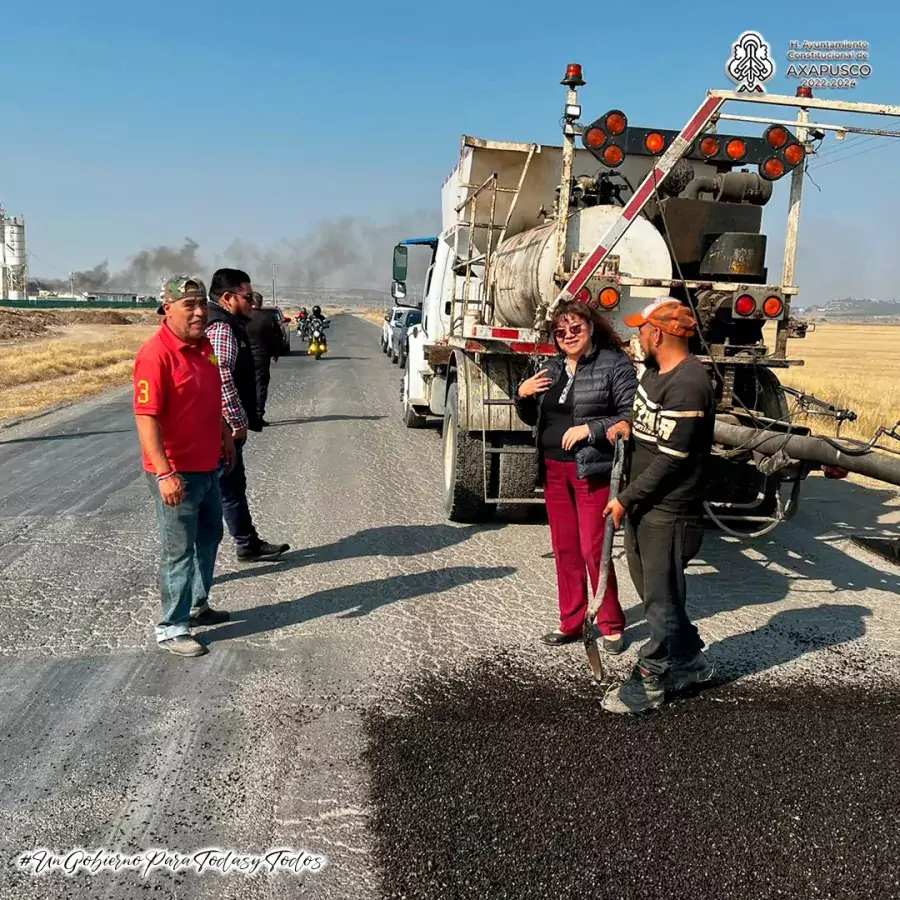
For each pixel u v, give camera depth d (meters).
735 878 2.61
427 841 2.79
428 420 12.36
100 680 3.95
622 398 4.09
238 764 3.24
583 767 3.22
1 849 2.76
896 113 4.86
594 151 5.28
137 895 2.56
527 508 6.85
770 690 3.91
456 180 7.73
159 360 3.97
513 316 6.49
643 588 3.70
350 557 5.88
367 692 3.84
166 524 4.14
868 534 6.67
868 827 2.87
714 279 5.68
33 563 5.70
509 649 4.36
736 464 5.04
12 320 46.12
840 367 32.41
